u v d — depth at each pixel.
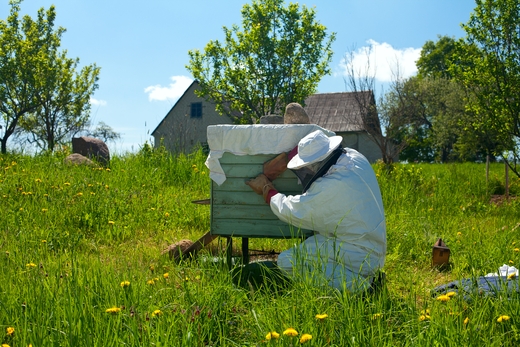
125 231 6.63
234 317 3.54
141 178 9.98
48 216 6.80
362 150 33.53
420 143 46.38
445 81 39.56
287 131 4.68
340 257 4.11
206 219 7.50
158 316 3.19
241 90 24.34
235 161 4.83
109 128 37.00
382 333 3.04
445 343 2.88
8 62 24.14
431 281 4.95
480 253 5.62
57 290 3.52
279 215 4.44
